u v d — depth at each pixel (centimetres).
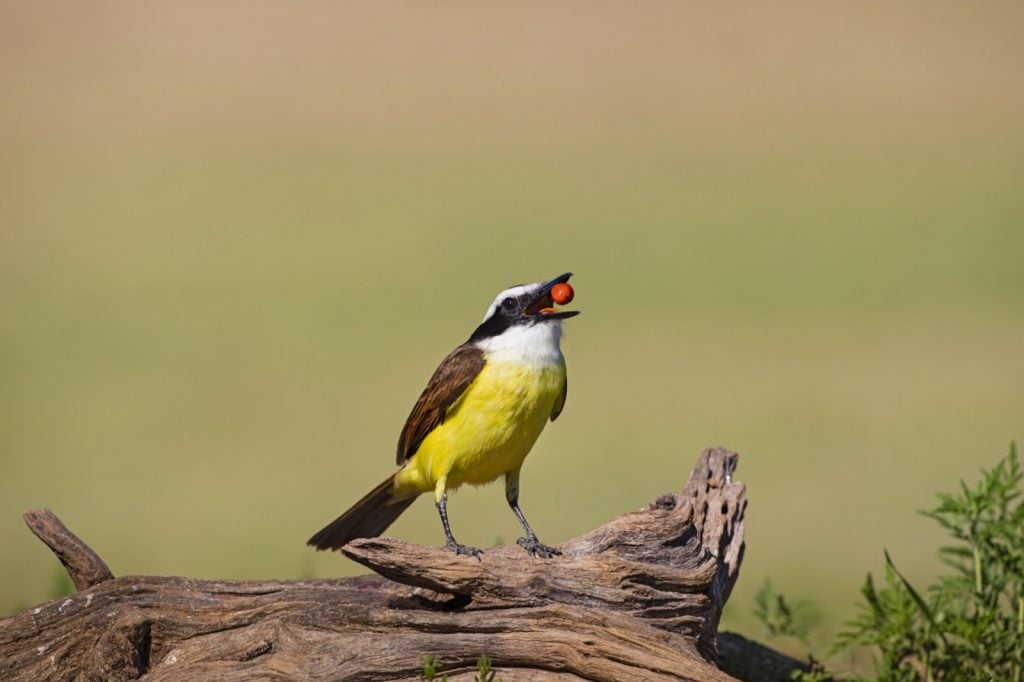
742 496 1005
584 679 834
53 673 895
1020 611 988
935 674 960
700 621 888
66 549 923
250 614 896
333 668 826
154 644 898
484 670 759
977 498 995
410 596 893
